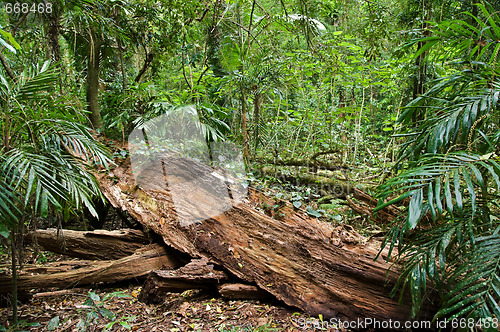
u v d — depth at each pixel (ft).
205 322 9.36
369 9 16.55
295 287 9.96
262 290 10.31
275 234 11.21
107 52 18.74
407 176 6.91
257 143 16.90
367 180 15.58
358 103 22.77
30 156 8.13
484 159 6.64
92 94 17.94
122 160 15.16
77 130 9.69
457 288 6.33
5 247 9.54
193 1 16.52
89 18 15.08
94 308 10.05
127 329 9.13
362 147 20.38
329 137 18.92
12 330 8.76
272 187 14.65
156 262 12.18
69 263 12.28
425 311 8.26
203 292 11.10
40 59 14.98
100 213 16.85
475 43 9.05
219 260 11.12
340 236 10.92
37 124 9.11
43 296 10.77
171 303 10.36
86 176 9.29
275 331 8.64
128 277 11.78
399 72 17.65
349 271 9.55
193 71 21.49
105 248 12.91
